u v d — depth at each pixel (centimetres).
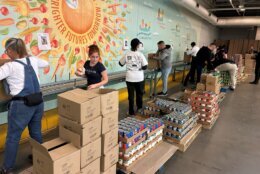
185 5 650
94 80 256
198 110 343
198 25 1003
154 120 238
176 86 675
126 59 350
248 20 1056
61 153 133
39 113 196
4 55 246
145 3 533
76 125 143
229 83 661
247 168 235
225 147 283
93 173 157
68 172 134
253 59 1105
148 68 507
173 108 293
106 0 396
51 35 299
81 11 343
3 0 238
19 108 176
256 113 440
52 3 294
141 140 201
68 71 336
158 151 219
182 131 260
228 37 1448
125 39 474
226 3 955
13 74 171
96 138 154
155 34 612
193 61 662
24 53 180
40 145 129
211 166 235
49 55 301
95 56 246
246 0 823
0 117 252
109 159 169
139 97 369
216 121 383
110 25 418
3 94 187
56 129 309
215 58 674
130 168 186
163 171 219
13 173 200
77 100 143
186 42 880
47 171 129
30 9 267
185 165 234
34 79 183
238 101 533
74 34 337
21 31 261
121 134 184
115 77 391
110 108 164
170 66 523
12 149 183
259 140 312
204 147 280
